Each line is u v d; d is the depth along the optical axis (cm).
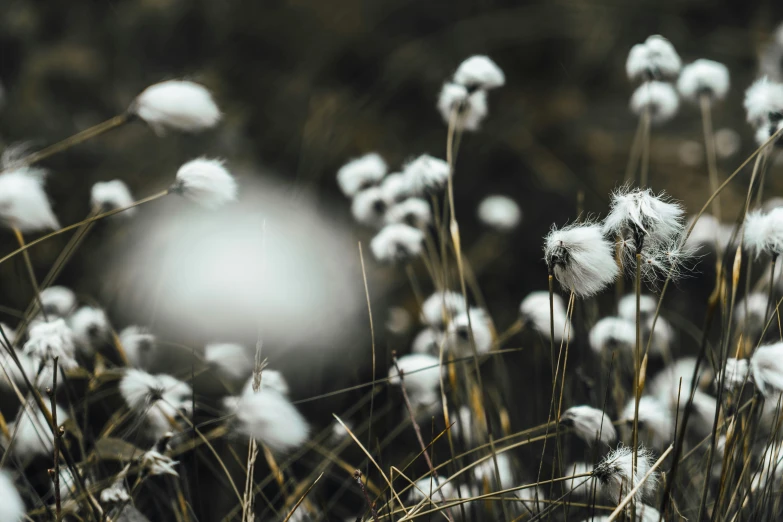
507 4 323
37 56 237
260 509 129
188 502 115
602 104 311
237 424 106
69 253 124
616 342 122
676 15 346
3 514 98
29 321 123
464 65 125
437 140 269
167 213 184
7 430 115
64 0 254
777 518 112
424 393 120
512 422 129
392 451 140
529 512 112
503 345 159
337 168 238
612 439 111
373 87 278
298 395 148
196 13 263
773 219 109
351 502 133
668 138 279
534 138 277
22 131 211
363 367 152
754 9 342
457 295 127
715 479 118
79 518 112
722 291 109
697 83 129
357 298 174
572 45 319
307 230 191
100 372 118
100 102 237
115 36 254
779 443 109
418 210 129
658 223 103
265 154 238
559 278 105
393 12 299
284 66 271
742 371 111
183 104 117
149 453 109
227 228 171
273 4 277
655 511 108
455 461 116
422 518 118
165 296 156
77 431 115
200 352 133
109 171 205
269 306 154
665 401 123
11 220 113
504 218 154
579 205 122
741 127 279
